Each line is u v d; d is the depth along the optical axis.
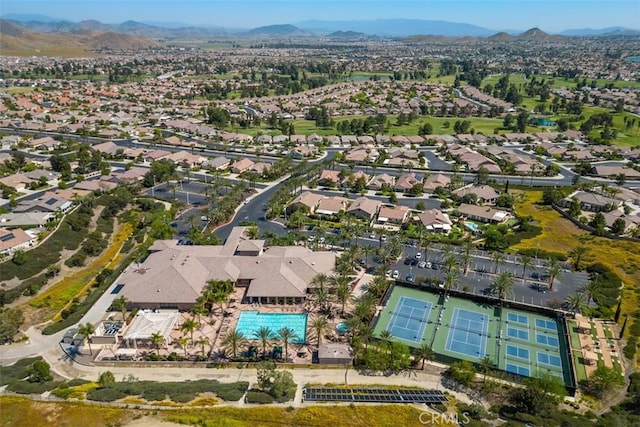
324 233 157.75
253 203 195.00
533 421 79.50
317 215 178.88
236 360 98.00
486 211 177.88
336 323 111.44
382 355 96.00
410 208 190.75
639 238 158.50
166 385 86.94
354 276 132.38
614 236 159.12
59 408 78.38
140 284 118.25
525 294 124.81
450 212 183.88
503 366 98.75
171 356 98.25
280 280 121.88
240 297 122.25
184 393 84.19
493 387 89.62
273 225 171.62
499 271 136.62
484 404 86.06
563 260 142.88
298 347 102.81
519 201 197.50
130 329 103.75
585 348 103.00
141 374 94.12
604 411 84.88
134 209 184.12
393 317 115.50
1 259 135.38
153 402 81.12
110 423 74.56
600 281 128.75
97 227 164.00
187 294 115.75
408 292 126.50
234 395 84.19
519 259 144.00
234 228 156.38
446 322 113.56
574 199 190.75
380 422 77.06
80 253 144.12
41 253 140.38
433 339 107.31
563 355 102.06
